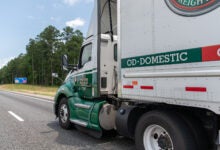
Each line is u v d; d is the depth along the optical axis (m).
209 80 3.49
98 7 6.46
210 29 3.49
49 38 95.06
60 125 8.05
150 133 4.59
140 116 4.94
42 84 98.12
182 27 3.88
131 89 4.88
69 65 7.63
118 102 5.97
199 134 4.11
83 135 7.03
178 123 4.08
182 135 4.00
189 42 3.78
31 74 106.00
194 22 3.71
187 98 3.79
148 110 4.77
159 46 4.27
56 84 91.62
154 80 4.36
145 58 4.55
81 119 6.88
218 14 3.39
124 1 5.09
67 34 94.12
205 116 4.11
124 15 5.09
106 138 6.67
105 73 6.46
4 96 27.62
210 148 4.18
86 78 6.91
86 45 7.07
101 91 6.37
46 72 96.62
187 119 4.16
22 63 120.12
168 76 4.09
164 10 4.20
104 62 6.46
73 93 7.50
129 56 4.93
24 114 11.30
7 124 8.74
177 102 3.95
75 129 7.79
